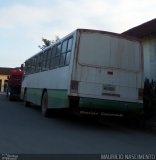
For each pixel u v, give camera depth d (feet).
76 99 44.57
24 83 82.84
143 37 65.46
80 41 45.42
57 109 52.24
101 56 45.68
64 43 50.14
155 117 50.80
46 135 37.40
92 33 45.88
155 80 59.31
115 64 46.03
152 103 50.78
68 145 32.19
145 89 52.16
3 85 217.15
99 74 45.24
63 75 47.96
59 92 49.01
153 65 62.39
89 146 32.32
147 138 40.55
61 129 43.04
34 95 68.08
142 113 47.32
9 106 77.46
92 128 46.39
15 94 100.12
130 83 46.37
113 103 45.16
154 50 62.23
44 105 57.67
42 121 50.39
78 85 44.55
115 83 45.65
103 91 45.06
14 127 42.34
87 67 45.03
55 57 54.13
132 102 46.16
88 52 45.39
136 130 47.55
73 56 45.06
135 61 47.09
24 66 86.63
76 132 41.27
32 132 39.01
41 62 64.90
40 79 63.62
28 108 74.33
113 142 35.76
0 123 45.50
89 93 44.65
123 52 46.65
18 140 33.40
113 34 46.50
